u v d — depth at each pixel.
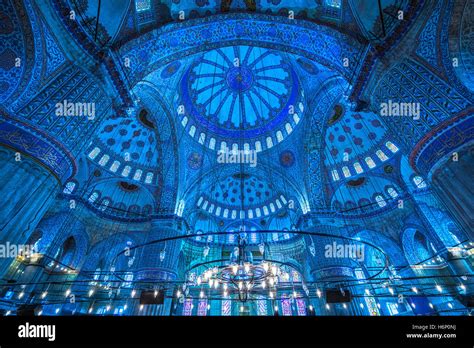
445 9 6.43
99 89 7.63
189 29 9.70
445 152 6.11
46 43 6.51
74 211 15.41
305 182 15.62
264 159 17.48
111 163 16.27
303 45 10.00
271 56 16.48
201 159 17.09
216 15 9.77
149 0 8.82
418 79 6.80
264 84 18.06
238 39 10.61
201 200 20.44
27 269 13.27
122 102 8.54
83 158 15.13
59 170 6.43
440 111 6.32
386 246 17.00
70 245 16.14
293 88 16.67
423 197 15.27
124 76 8.28
